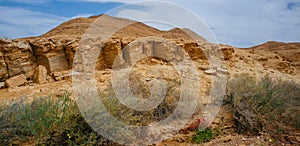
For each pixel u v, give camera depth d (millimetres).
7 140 3258
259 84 5523
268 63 14766
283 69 14336
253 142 3688
